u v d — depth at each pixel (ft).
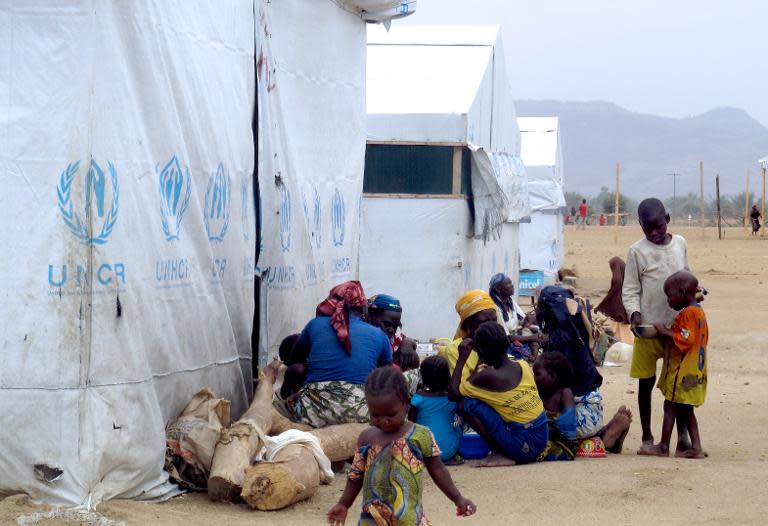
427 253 48.60
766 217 240.12
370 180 48.42
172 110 22.04
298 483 21.07
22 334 19.51
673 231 210.38
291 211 29.19
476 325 29.84
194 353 23.38
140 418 20.49
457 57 52.95
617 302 49.34
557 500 22.34
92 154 19.67
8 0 19.76
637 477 24.61
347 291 26.21
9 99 19.79
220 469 21.07
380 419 15.49
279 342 28.71
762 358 49.03
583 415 27.94
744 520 20.63
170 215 22.20
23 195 19.62
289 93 29.81
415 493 15.46
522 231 88.79
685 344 27.35
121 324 20.16
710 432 32.30
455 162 48.42
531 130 91.66
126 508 19.63
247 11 26.53
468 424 27.25
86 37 19.74
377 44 54.08
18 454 19.65
